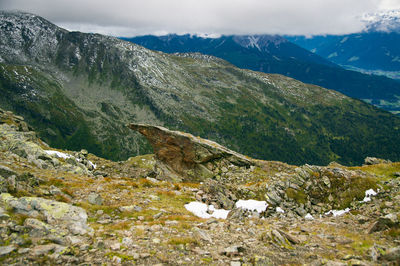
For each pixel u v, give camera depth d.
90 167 55.97
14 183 17.66
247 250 14.30
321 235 17.72
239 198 29.75
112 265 11.20
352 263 12.25
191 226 18.39
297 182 30.81
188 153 50.34
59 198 19.83
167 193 28.94
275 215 26.11
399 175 32.94
